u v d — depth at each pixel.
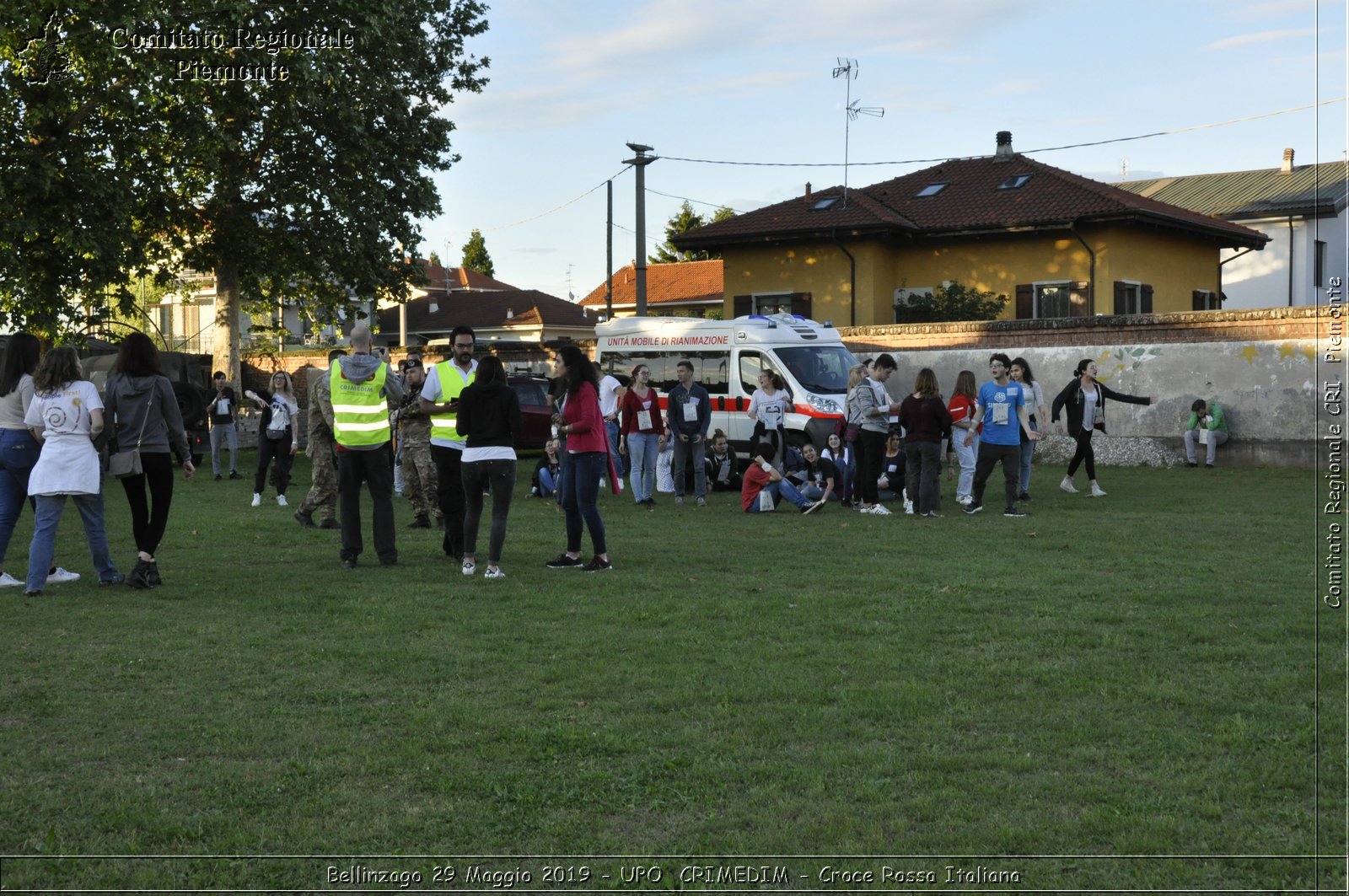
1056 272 32.97
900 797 4.76
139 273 28.83
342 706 6.19
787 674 6.64
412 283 32.31
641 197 31.89
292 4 26.05
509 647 7.43
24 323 24.30
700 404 16.47
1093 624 7.89
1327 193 41.38
